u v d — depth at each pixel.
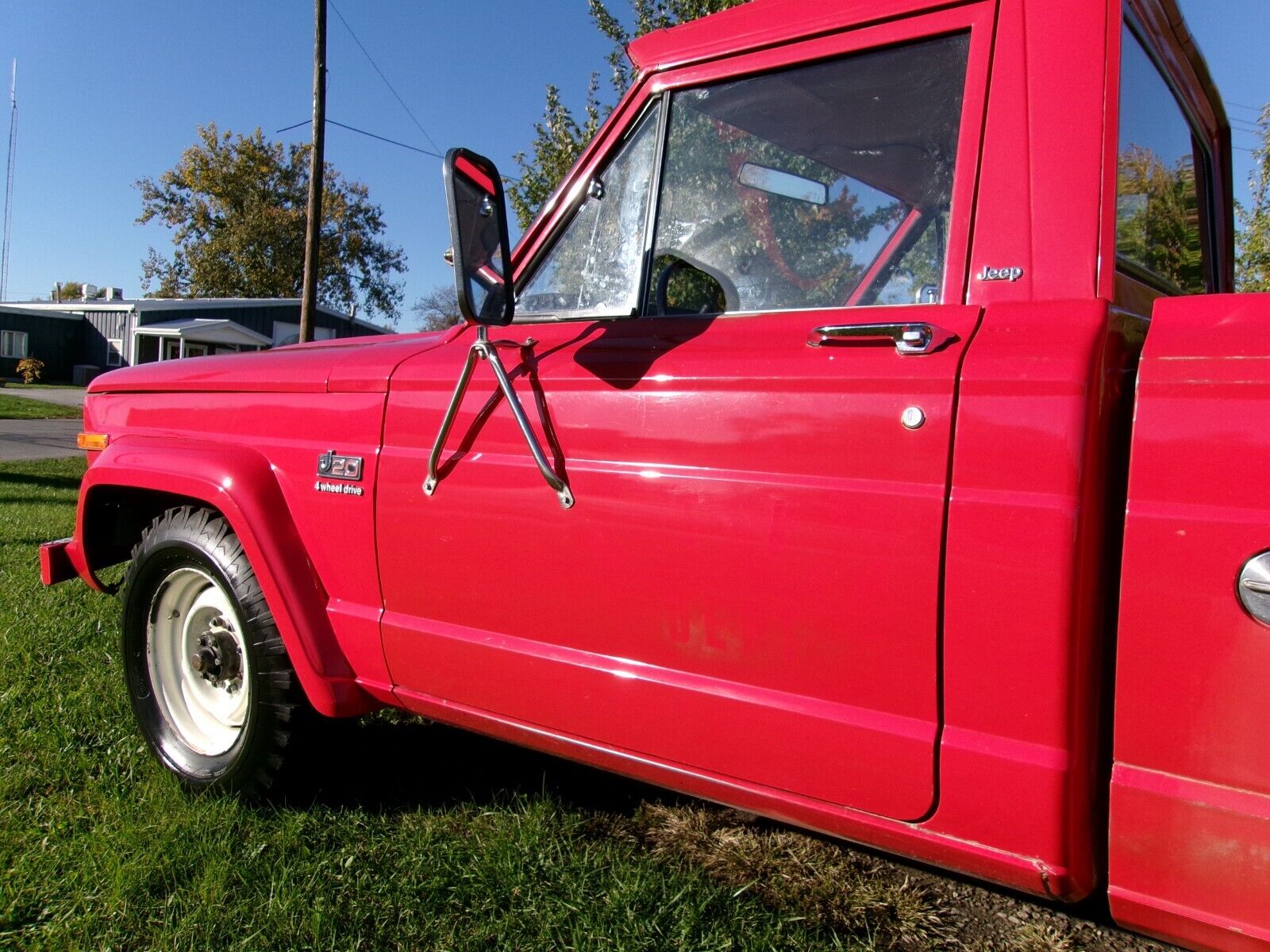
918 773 1.55
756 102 2.00
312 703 2.44
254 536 2.44
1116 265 1.72
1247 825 1.30
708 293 2.05
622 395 1.88
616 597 1.88
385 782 2.85
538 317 2.23
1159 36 2.09
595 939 2.05
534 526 1.99
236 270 47.75
